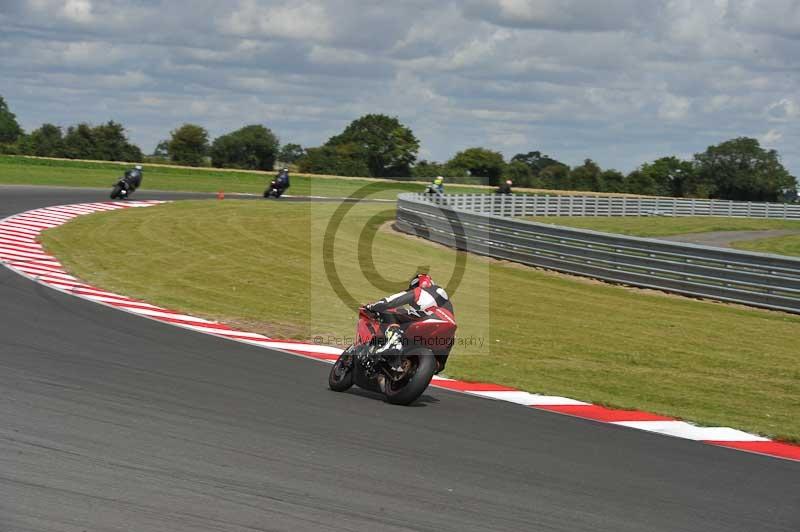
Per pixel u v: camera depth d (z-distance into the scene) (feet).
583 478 52.70
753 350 110.83
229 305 123.44
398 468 51.60
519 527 43.06
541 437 63.26
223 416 61.77
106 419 58.23
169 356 84.84
